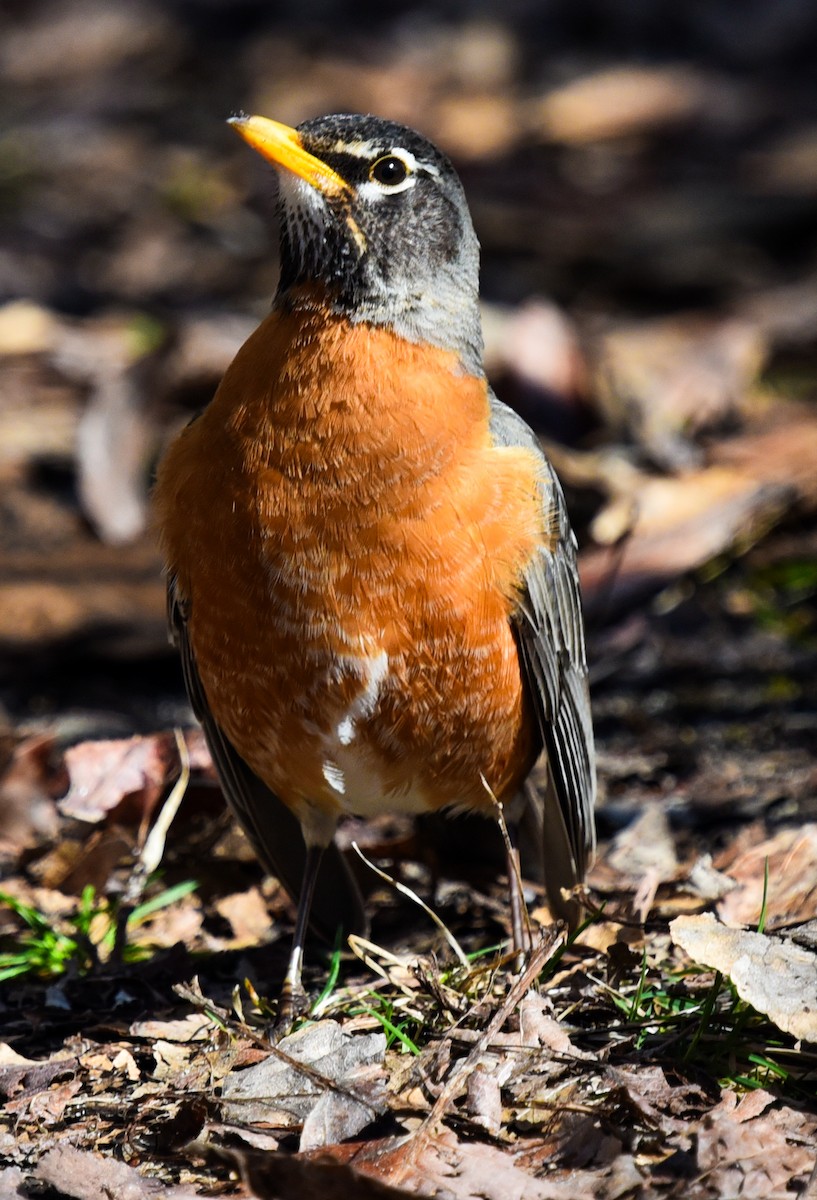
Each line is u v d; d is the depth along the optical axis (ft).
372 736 26.45
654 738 39.06
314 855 28.53
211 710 28.14
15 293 64.80
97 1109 23.02
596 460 48.37
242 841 33.24
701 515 44.86
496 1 92.32
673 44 87.25
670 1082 22.26
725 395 52.39
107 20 93.56
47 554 47.21
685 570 42.98
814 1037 21.84
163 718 41.27
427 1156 20.48
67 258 69.26
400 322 26.27
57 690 42.91
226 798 29.84
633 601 42.27
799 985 22.48
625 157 76.69
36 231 71.97
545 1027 23.30
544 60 85.97
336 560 25.14
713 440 50.55
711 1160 19.88
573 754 29.58
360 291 26.32
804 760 37.27
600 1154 20.49
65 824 33.17
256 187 75.97
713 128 78.74
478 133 78.13
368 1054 22.94
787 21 85.97
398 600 25.35
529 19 90.12
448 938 26.03
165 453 27.96
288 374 25.61
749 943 23.08
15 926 30.78
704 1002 23.66
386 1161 20.47
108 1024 25.89
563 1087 22.04
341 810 28.40
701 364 54.19
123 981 27.68
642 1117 21.01
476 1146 20.67
